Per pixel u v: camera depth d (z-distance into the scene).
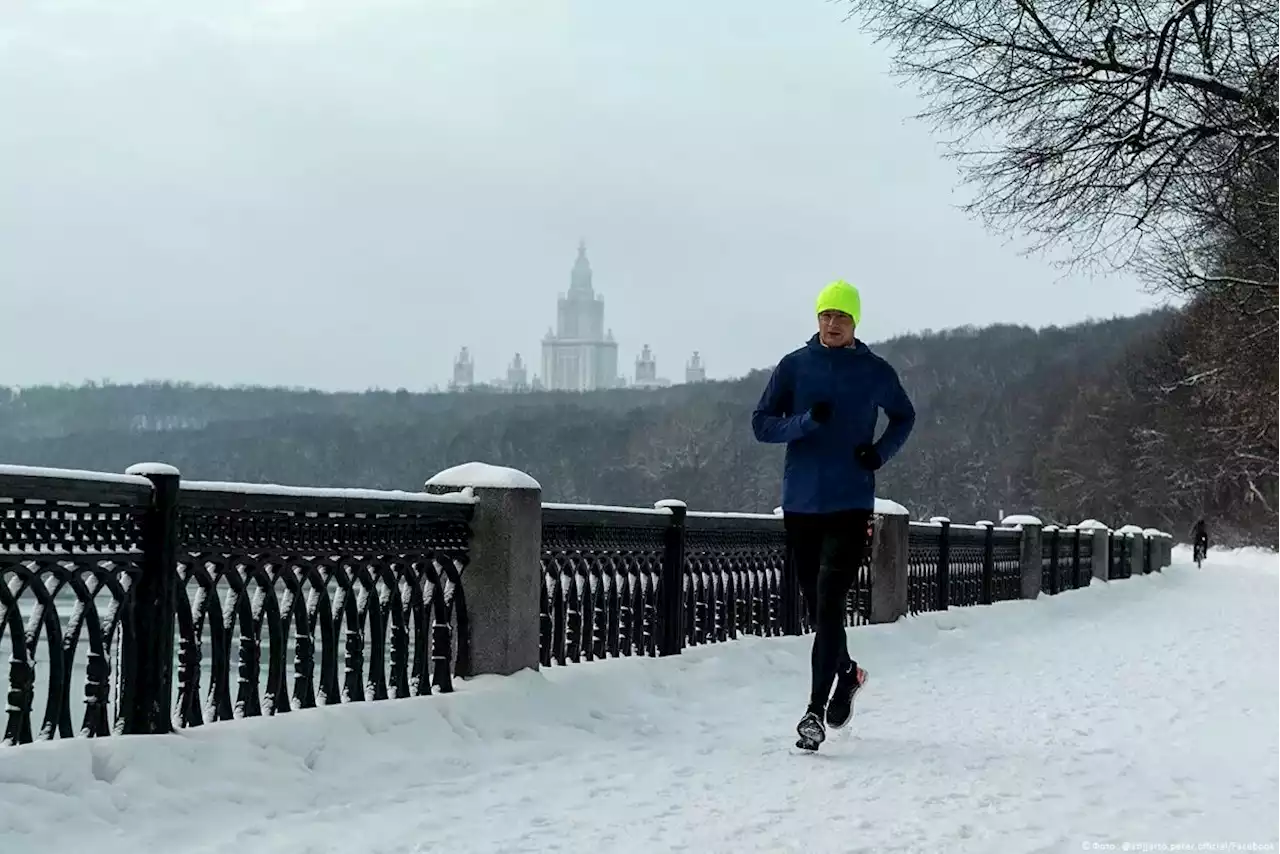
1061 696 7.71
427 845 3.80
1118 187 13.73
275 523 4.93
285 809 4.26
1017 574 18.30
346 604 5.35
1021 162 14.06
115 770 4.04
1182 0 12.73
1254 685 8.37
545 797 4.54
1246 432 41.00
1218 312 22.61
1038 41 13.53
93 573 4.18
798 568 5.84
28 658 3.98
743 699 7.25
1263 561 51.97
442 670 5.92
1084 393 90.31
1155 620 15.80
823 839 3.88
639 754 5.45
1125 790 4.74
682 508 8.05
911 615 12.66
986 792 4.64
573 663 7.00
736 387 106.69
